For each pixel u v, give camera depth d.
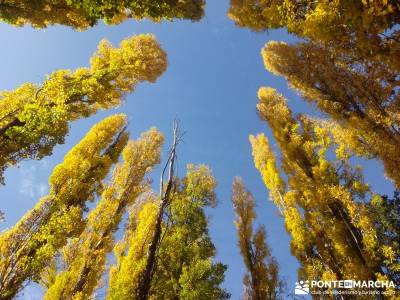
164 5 10.58
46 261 11.61
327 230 10.19
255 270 15.03
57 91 10.94
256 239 16.38
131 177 17.73
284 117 13.70
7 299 10.48
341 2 5.21
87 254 13.85
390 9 4.84
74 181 13.73
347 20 5.32
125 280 9.67
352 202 9.23
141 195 17.59
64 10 10.47
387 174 7.39
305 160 11.91
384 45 5.52
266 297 14.02
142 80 14.77
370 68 6.91
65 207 12.98
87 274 13.35
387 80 6.91
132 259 10.41
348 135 8.62
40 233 11.97
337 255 10.22
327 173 10.62
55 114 10.43
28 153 10.30
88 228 14.85
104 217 15.30
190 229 13.95
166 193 5.79
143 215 12.30
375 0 4.80
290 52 9.54
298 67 9.23
